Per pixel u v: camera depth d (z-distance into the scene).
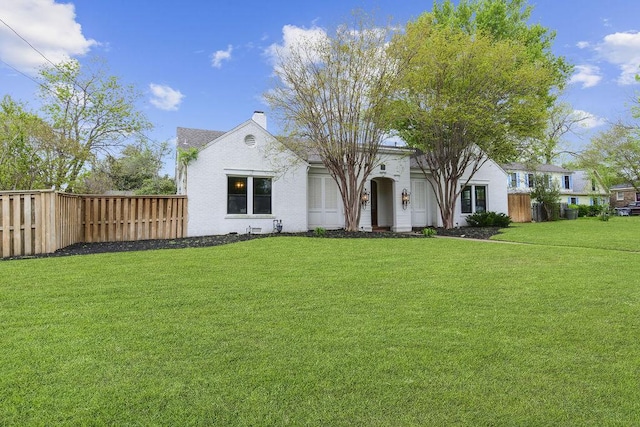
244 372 2.75
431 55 14.40
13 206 8.77
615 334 3.49
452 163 17.23
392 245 10.32
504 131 15.84
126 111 17.98
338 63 13.05
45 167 14.66
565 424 2.15
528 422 2.16
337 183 14.63
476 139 16.64
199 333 3.54
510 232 14.60
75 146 15.37
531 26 23.39
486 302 4.56
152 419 2.19
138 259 7.82
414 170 18.34
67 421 2.17
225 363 2.91
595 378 2.66
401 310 4.26
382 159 16.70
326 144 13.69
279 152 14.70
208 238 12.61
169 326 3.73
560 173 38.06
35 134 13.91
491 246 10.19
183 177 15.33
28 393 2.46
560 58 25.28
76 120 17.30
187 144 16.42
